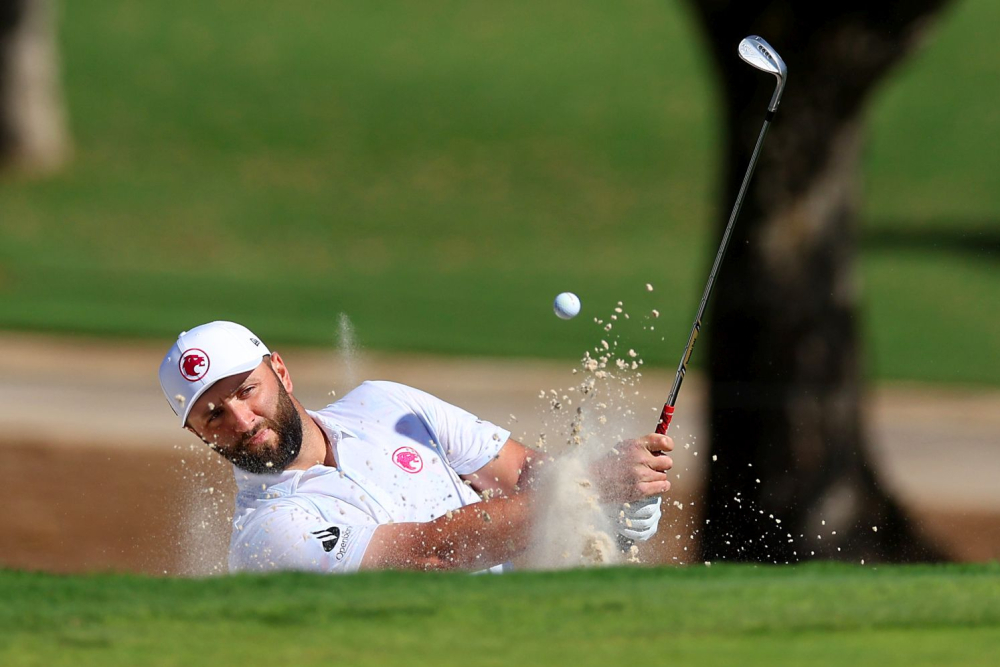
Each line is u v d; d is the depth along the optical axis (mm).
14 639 7004
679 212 88562
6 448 31594
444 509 14133
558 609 7484
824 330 25844
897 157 99250
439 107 107688
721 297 26172
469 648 6766
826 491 25016
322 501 13438
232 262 74812
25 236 76500
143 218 82438
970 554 25281
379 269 74688
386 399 14656
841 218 25906
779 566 9195
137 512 25938
